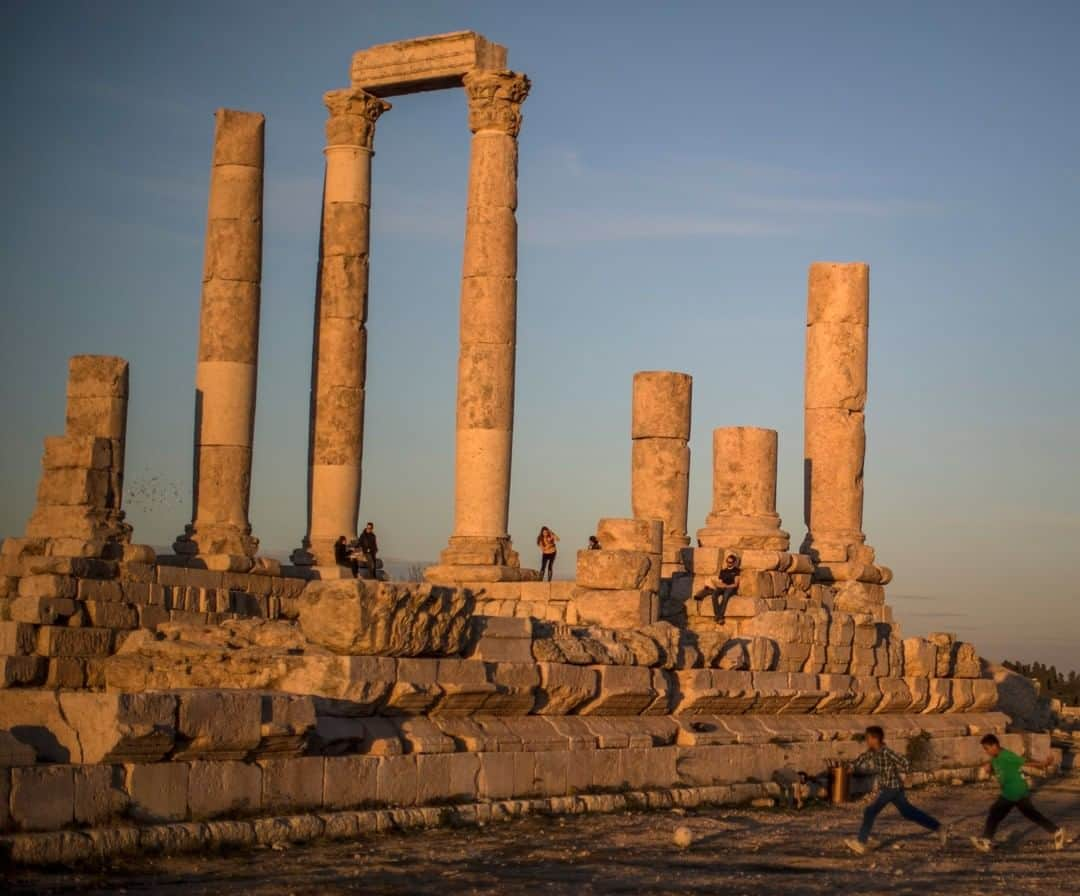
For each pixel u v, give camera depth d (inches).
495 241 1792.6
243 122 1753.2
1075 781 1745.8
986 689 1813.5
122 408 1536.7
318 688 1042.7
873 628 1640.0
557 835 1050.1
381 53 1865.2
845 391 1860.2
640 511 1825.8
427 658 1114.1
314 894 813.9
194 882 824.9
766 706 1439.5
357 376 1849.2
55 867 823.7
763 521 1724.9
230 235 1734.7
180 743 914.1
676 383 1835.6
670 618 1625.2
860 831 1091.9
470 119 1818.4
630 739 1246.9
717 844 1072.8
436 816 1045.2
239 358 1726.1
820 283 1878.7
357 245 1860.2
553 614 1622.8
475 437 1774.1
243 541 1689.2
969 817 1342.3
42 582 1373.0
